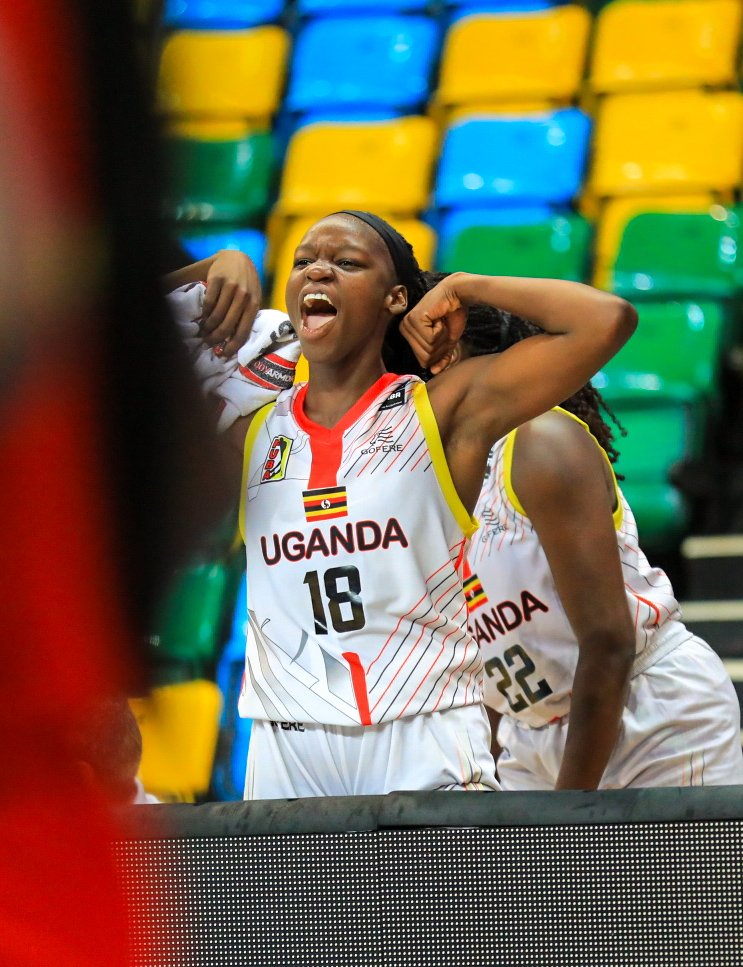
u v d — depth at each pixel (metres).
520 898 5.10
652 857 5.04
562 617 8.16
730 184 21.69
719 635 16.27
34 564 1.90
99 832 2.59
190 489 1.86
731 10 23.81
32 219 1.66
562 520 7.70
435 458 6.51
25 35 1.63
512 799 5.14
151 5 1.93
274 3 26.19
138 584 1.86
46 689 2.10
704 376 18.52
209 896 5.10
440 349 6.99
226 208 22.12
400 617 6.34
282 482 6.60
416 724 6.23
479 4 25.55
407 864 5.13
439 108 24.27
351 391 6.81
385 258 6.91
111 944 2.58
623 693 7.74
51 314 1.70
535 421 7.85
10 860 2.48
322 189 22.91
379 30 25.11
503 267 20.88
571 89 23.78
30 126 1.64
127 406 1.79
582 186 22.31
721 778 8.42
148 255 1.70
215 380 2.94
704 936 5.01
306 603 6.41
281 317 7.56
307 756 6.31
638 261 20.36
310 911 5.11
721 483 18.48
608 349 6.48
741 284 20.02
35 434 1.83
